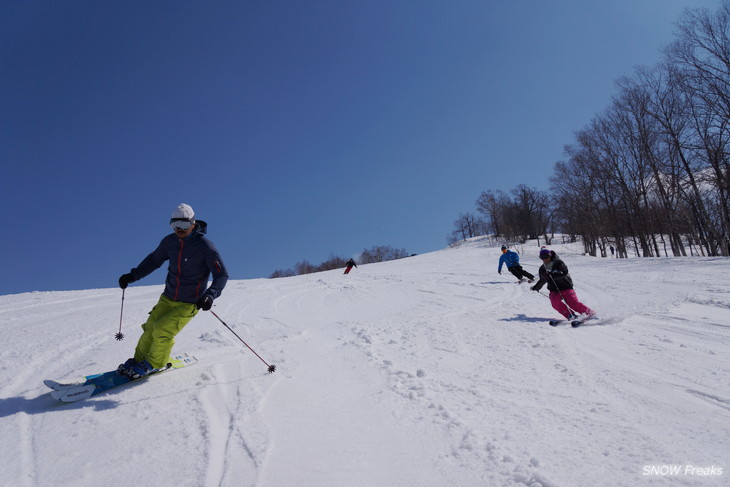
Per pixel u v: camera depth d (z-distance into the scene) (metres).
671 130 26.72
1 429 2.72
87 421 2.83
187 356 4.46
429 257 35.72
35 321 7.15
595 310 7.41
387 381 3.85
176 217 3.56
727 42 21.84
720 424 2.65
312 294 12.78
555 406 3.10
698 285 9.10
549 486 2.01
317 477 2.14
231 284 15.77
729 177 23.66
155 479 2.10
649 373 3.77
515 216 74.25
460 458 2.34
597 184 39.66
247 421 2.83
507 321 6.70
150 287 14.63
